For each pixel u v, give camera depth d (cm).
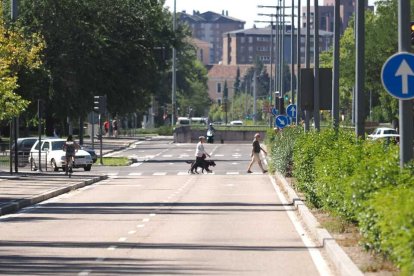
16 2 11200
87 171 12750
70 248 4350
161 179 11006
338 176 4694
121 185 9838
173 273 3516
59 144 12838
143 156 17325
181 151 19388
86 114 15912
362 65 5822
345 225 4550
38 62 11350
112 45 15862
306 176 6431
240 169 13312
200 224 5538
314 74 9631
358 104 5838
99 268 3666
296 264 3741
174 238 4769
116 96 16175
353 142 5697
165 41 16700
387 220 2822
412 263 2456
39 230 5225
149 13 16350
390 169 3744
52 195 8100
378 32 17175
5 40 10581
